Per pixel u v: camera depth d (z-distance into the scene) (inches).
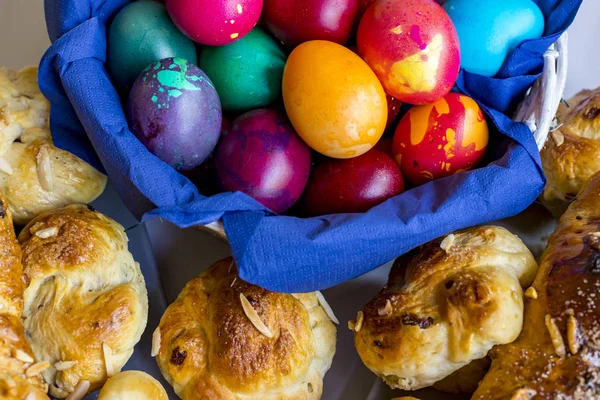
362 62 14.3
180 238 17.5
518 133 14.9
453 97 15.2
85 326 14.9
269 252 13.7
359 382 16.1
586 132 17.4
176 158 14.3
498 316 14.1
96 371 14.9
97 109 14.1
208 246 17.5
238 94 15.1
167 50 14.9
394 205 14.4
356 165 14.9
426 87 14.4
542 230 17.6
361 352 15.2
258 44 15.1
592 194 15.8
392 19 14.1
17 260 14.9
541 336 14.2
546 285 14.7
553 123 17.0
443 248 15.2
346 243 13.9
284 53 15.5
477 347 14.3
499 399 14.0
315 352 15.6
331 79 13.9
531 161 14.7
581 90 19.1
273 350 14.9
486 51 15.3
